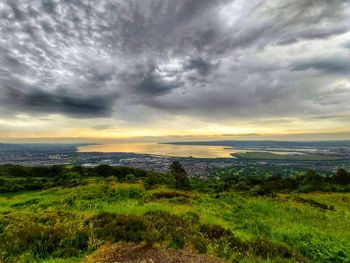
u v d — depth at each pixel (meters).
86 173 53.38
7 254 7.34
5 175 50.81
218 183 41.47
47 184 38.19
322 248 8.47
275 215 15.76
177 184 34.53
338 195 31.31
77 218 11.25
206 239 8.63
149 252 7.32
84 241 8.04
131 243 8.00
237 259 7.14
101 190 22.38
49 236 8.30
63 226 9.43
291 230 10.95
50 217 11.77
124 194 21.12
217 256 7.29
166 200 19.22
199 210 15.55
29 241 8.06
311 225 13.41
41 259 7.00
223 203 19.56
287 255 8.04
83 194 21.00
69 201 19.06
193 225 10.46
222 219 13.60
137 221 9.59
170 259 6.89
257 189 31.88
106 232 8.62
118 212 12.71
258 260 7.21
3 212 13.81
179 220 10.73
